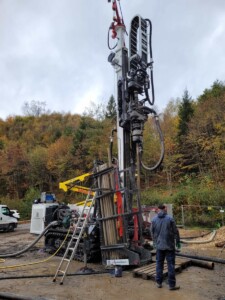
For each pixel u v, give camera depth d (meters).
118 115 8.60
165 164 27.64
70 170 36.09
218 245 10.28
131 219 7.93
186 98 34.47
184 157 28.23
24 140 51.44
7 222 16.75
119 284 6.08
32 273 7.10
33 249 10.86
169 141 28.47
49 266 7.88
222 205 17.83
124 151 8.37
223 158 23.41
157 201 20.66
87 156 35.41
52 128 54.31
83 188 10.06
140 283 6.14
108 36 9.30
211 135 26.23
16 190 37.78
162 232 5.84
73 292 5.58
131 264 6.91
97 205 7.85
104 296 5.35
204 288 5.80
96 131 38.72
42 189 37.31
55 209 10.48
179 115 33.44
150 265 7.09
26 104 77.56
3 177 38.38
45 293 5.52
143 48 8.70
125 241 7.12
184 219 17.95
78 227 7.34
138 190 7.73
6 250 10.81
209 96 35.38
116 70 8.88
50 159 37.62
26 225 21.66
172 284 5.68
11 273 7.12
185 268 7.44
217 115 27.17
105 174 7.67
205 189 19.58
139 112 7.98
